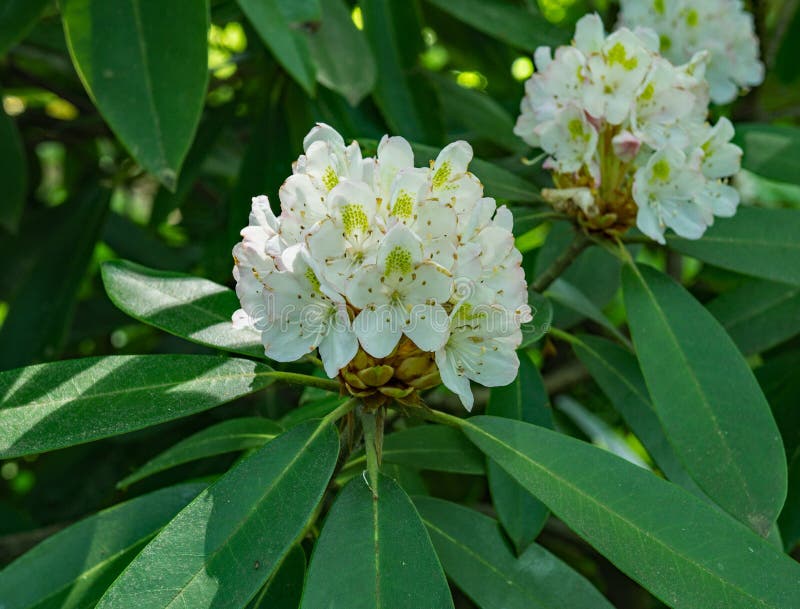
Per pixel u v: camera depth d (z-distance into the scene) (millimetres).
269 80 660
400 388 366
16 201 674
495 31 593
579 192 456
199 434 481
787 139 548
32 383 368
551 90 474
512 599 400
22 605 391
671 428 408
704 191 468
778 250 470
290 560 399
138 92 440
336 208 337
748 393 409
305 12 490
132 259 788
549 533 674
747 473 390
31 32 668
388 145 356
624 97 450
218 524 329
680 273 690
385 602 320
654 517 349
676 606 330
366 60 560
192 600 312
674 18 564
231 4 596
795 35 749
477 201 347
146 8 446
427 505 429
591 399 747
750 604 328
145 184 867
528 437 375
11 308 673
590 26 474
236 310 413
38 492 699
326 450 354
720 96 579
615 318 924
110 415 364
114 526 414
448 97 663
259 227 366
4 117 656
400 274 337
